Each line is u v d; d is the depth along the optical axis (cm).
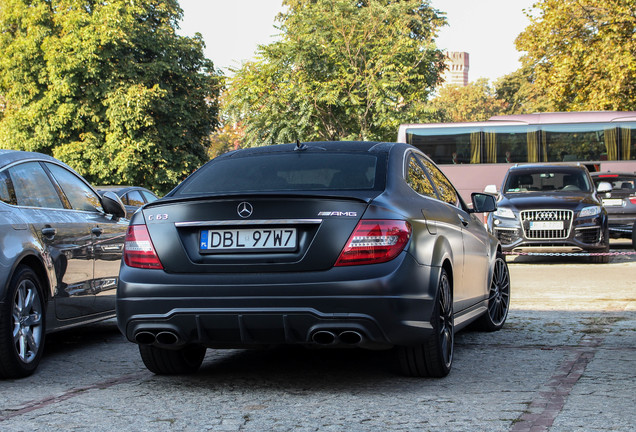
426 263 490
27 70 4109
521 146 2761
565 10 3378
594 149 2717
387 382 516
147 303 480
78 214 691
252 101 3738
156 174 4159
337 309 456
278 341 471
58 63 3966
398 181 522
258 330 468
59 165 703
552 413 421
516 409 432
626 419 406
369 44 3747
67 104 4012
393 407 444
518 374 533
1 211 572
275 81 3744
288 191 498
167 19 4453
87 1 4122
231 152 597
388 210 475
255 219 471
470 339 694
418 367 518
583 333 707
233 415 433
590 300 950
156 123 4266
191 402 468
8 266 548
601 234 1529
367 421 414
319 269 461
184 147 4441
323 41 3647
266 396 481
